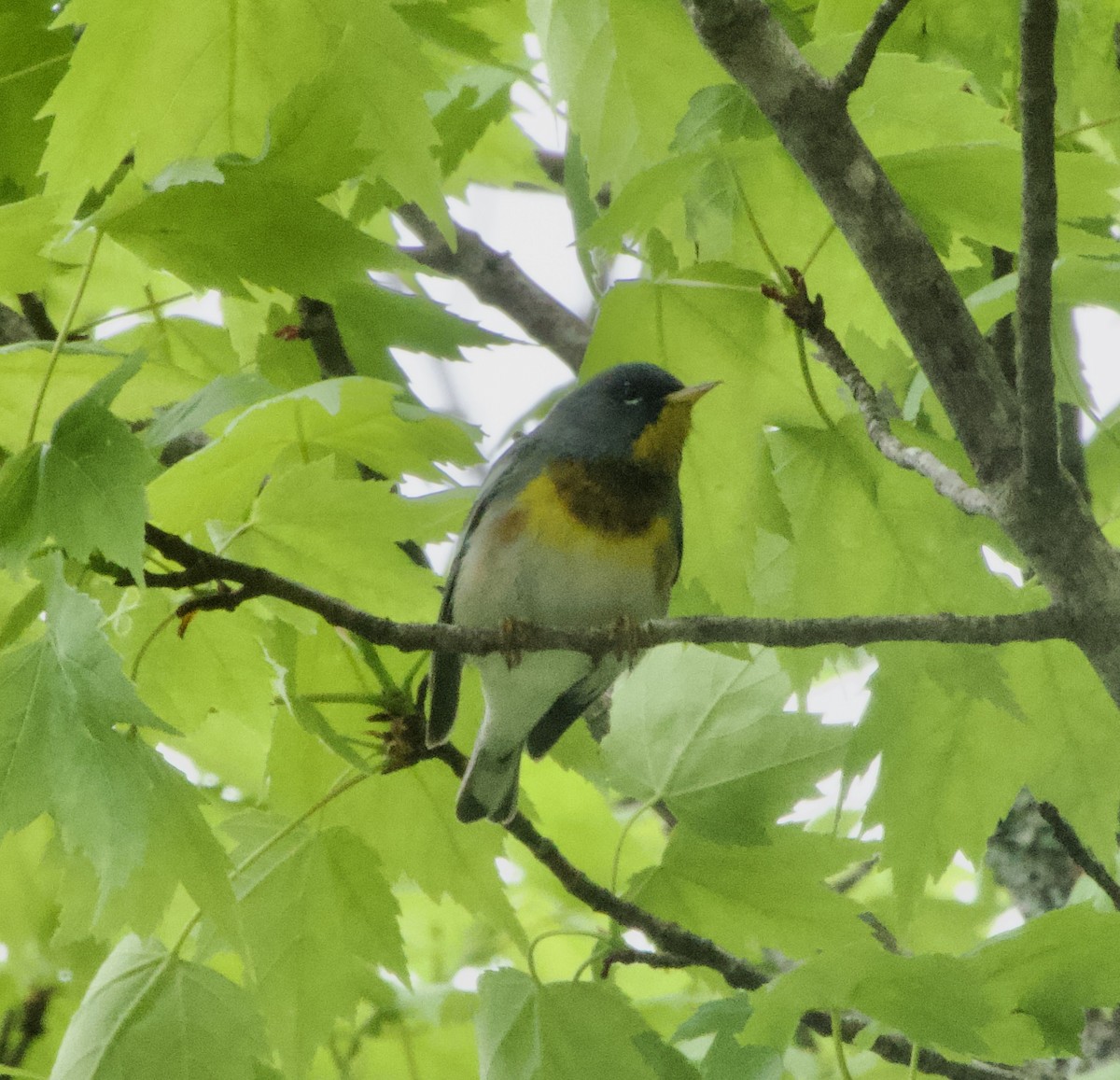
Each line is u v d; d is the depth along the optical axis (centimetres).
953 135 775
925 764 802
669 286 776
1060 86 927
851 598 807
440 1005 1064
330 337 839
